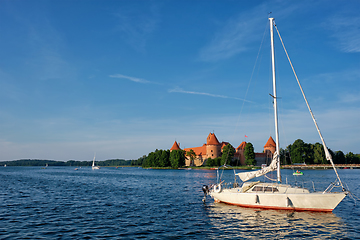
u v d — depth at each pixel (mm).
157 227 17828
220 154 165125
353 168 144250
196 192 36938
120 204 26594
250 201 23359
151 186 46438
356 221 19547
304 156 138500
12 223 18375
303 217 20422
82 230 16844
